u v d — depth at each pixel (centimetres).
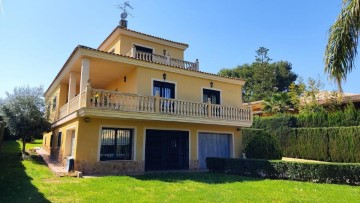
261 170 1356
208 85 1934
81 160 1356
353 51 843
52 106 2456
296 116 2467
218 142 1919
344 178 1138
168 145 1691
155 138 1645
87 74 1433
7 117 1909
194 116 1636
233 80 2048
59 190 912
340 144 2067
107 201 777
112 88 2000
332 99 2722
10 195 829
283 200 819
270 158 1507
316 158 2212
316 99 3008
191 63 2027
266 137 1559
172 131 1717
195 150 1775
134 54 1786
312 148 2245
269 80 5328
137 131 1552
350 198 850
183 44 2300
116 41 2134
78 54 1457
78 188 950
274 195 884
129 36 2088
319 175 1184
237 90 2109
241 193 909
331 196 878
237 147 1986
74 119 1477
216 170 1549
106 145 1460
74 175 1235
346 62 849
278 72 5481
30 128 1938
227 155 1945
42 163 1719
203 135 1852
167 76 1734
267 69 5447
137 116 1423
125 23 2348
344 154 2033
